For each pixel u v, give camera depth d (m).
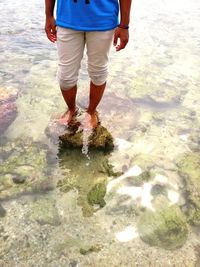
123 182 2.79
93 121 3.37
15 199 2.57
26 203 2.54
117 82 4.34
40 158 2.99
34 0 7.53
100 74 3.01
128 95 4.08
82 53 2.91
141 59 5.10
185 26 6.66
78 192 2.67
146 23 6.61
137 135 3.37
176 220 2.48
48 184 2.72
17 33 5.71
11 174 2.80
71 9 2.53
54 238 2.29
